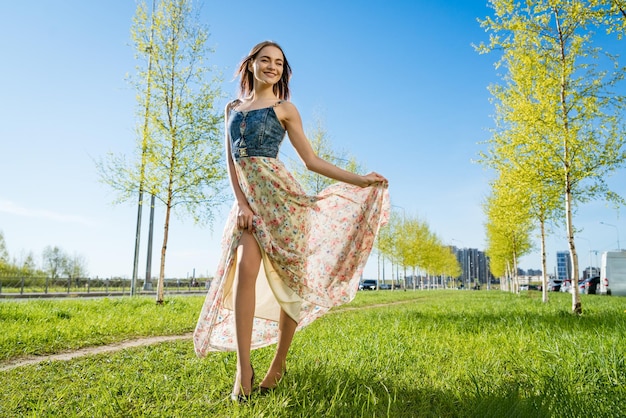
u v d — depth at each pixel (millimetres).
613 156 10055
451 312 9648
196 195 12758
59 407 2516
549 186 10750
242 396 2500
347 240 3135
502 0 10195
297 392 2600
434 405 2592
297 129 2953
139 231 19844
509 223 13914
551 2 9836
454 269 65312
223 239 2988
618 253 26875
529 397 2504
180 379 3139
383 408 2451
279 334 2842
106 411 2389
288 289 2783
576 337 4848
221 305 2896
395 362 3645
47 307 9078
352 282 3105
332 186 3225
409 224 43750
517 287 27859
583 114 10047
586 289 31609
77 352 4617
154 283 36000
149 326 6465
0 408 2504
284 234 2779
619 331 5645
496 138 11695
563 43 10125
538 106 10469
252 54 3084
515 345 4594
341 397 2533
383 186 3070
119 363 3746
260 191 2809
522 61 10914
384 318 7949
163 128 12664
